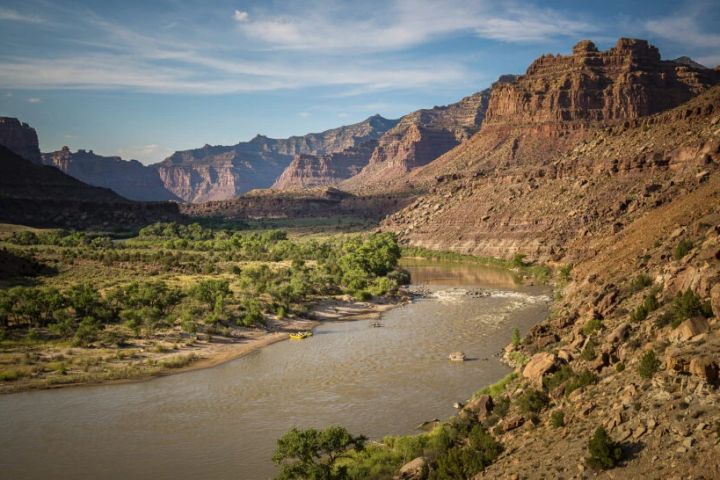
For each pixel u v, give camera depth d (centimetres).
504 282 13575
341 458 4084
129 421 5188
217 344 7912
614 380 3431
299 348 7756
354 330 8838
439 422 4794
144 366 6794
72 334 7906
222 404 5578
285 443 3747
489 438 3584
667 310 3847
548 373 4203
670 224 6856
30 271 12375
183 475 4181
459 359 6669
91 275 12594
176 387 6138
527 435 3472
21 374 6375
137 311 8725
